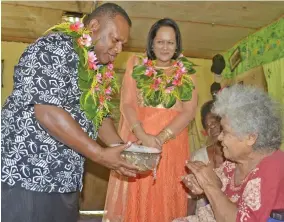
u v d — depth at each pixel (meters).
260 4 3.39
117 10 1.54
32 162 1.39
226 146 1.46
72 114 1.46
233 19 3.75
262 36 4.02
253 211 1.34
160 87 2.26
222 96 1.47
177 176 2.22
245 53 4.36
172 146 2.22
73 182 1.48
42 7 3.55
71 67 1.42
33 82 1.32
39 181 1.39
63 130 1.33
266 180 1.36
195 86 2.33
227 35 4.22
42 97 1.32
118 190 2.24
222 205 1.41
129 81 2.33
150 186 2.20
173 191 2.20
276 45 3.80
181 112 2.27
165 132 2.19
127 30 1.56
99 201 4.67
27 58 1.36
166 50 2.29
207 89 4.99
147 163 1.66
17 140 1.38
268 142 1.41
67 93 1.41
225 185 1.58
